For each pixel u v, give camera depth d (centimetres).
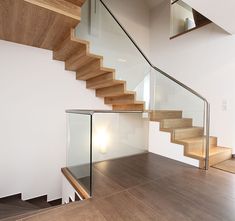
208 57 390
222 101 365
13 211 235
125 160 329
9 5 186
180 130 332
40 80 326
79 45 269
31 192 320
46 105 333
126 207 173
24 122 311
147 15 554
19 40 287
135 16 529
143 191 207
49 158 338
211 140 354
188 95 362
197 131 342
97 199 188
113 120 382
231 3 242
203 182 231
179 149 315
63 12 205
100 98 404
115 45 361
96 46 332
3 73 290
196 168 284
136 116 388
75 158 266
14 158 302
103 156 338
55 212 165
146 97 381
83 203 180
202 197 193
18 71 303
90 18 324
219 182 231
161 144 351
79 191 215
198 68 411
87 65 316
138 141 381
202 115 331
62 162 352
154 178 244
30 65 315
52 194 341
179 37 459
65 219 155
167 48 495
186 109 369
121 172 268
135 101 340
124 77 368
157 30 530
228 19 285
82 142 234
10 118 297
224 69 361
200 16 394
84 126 226
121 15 501
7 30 247
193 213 164
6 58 292
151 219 155
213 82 381
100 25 340
